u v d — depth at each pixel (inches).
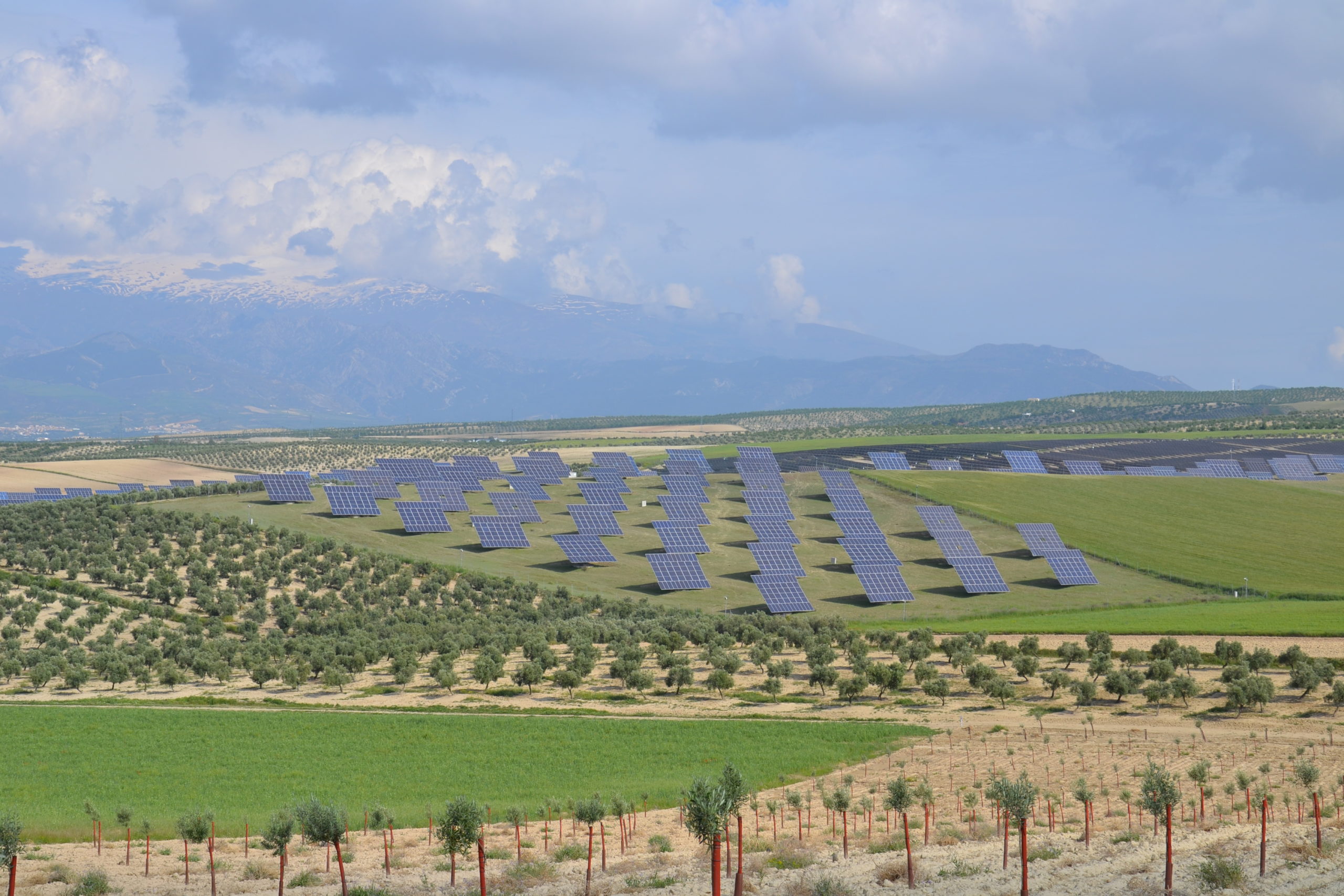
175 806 2439.7
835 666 4116.6
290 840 1991.9
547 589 5610.2
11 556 5472.4
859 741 3009.4
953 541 6264.8
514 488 7731.3
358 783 2632.9
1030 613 5211.6
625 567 6102.4
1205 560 6181.1
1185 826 2014.0
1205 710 3257.9
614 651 4372.5
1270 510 7214.6
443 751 2933.1
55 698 3671.3
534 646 4173.2
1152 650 3917.3
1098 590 5659.5
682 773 2694.4
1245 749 2773.1
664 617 5073.8
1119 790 2396.7
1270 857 1734.7
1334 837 1840.6
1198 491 7706.7
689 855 1923.0
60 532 5954.7
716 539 6678.2
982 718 3272.6
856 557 5821.9
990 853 1852.9
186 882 1798.7
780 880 1732.3
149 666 4055.1
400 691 3791.8
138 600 5064.0
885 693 3661.4
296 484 7219.5
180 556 5561.0
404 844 2082.9
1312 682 3309.5
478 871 1823.3
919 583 5841.5
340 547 6077.8
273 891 1724.9
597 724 3235.7
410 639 4443.9
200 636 4530.0
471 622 4852.4
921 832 2050.9
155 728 3186.5
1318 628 4355.3
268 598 5201.8
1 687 3846.0
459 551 6254.9
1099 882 1648.6
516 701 3617.1
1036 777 2559.1
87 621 4613.7
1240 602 5290.4
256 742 3029.0
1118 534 6697.8
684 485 7687.0
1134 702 3403.1
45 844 2112.5
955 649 4163.4
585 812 1940.2
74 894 1708.9
